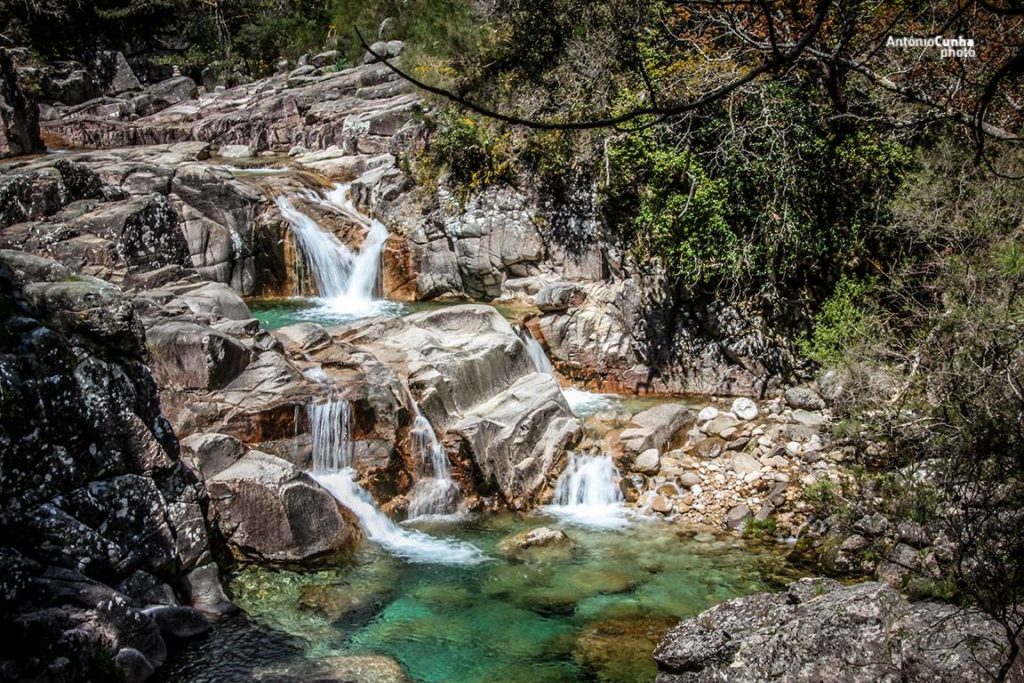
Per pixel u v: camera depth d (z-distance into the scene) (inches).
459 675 324.2
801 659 281.6
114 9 1317.7
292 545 400.5
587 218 676.1
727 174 628.4
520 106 714.2
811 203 620.4
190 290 531.8
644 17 642.8
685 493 482.0
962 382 333.1
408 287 748.6
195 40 1401.3
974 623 268.5
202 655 328.8
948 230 476.7
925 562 348.5
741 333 633.6
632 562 416.2
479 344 546.0
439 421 488.7
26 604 302.8
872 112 532.1
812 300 637.3
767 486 476.1
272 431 443.2
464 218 725.9
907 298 506.9
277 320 660.1
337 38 1243.2
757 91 604.4
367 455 466.3
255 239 741.3
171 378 444.5
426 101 799.1
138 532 348.2
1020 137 169.5
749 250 623.8
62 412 331.9
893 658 273.7
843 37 135.9
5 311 327.9
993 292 386.9
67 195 577.3
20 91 836.6
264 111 1038.4
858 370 454.3
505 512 474.9
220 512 396.5
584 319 648.4
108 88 1273.4
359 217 778.2
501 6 735.7
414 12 1027.9
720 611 313.6
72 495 331.3
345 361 495.8
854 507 414.0
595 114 671.8
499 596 382.6
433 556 419.5
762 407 587.2
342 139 925.2
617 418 545.3
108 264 538.9
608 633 353.7
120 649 306.7
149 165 732.7
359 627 354.9
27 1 1198.9
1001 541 284.4
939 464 343.3
